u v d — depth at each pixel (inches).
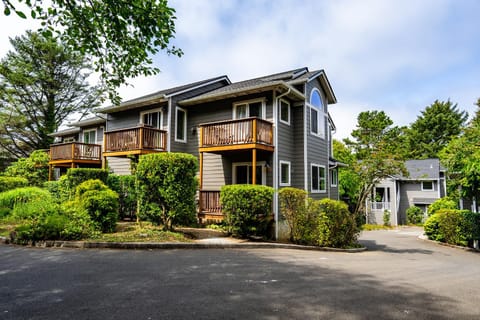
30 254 254.8
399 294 172.7
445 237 497.0
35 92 1042.1
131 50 237.8
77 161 685.3
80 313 129.6
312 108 572.7
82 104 1143.0
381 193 1055.6
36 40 976.9
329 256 315.0
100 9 209.3
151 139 536.1
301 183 524.7
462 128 509.4
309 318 130.7
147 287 167.6
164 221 374.9
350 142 1450.5
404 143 1454.2
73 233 304.3
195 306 140.4
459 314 143.5
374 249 426.0
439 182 1007.6
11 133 1019.9
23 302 142.3
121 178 518.0
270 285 179.3
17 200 465.7
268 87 467.8
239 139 448.1
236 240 370.9
